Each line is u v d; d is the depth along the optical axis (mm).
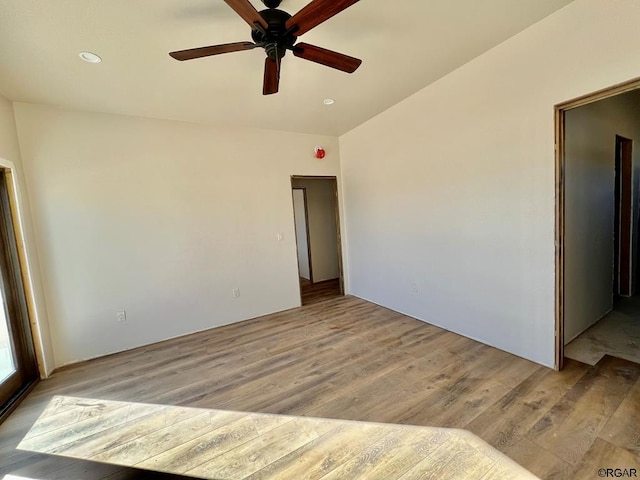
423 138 3246
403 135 3506
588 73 1947
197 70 2420
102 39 1957
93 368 2908
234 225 3926
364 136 4160
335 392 2248
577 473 1454
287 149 4289
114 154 3205
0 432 1997
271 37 1656
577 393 2033
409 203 3545
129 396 2371
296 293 4430
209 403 2217
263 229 4137
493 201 2635
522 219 2432
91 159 3098
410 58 2523
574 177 2582
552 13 2076
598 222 2998
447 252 3143
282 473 1554
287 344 3166
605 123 2994
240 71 2473
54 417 2141
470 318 2986
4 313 2488
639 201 3846
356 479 1489
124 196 3266
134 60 2227
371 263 4363
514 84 2367
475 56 2598
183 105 3098
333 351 2928
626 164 3615
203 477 1562
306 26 1579
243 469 1594
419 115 3260
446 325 3268
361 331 3375
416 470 1520
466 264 2953
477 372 2381
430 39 2260
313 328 3564
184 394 2354
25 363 2631
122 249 3273
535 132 2273
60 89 2586
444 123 2988
